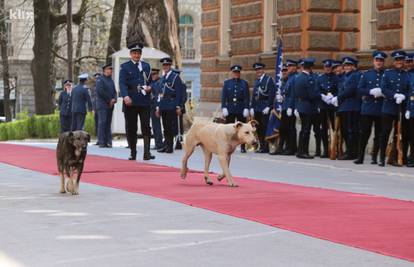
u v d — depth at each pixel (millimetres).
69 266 8219
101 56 52938
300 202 12383
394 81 19016
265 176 17031
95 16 49625
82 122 28062
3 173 17406
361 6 25312
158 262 8359
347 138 21125
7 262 8406
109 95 26469
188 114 32188
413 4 22406
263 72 23609
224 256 8633
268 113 23250
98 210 11789
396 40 22875
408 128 19172
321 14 25406
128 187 14438
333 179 16594
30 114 65250
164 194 13383
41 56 40156
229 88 23531
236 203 12250
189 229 10172
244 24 29547
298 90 21719
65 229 10258
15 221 10875
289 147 22781
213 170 18172
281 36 24203
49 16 41344
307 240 9445
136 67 20547
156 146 24328
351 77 20672
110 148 25875
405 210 11680
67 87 29703
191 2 69688
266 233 9875
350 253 8750
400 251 8781
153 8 32875
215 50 31969
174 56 33406
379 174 17688
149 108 20688
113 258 8555
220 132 14312
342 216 11047
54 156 21672
